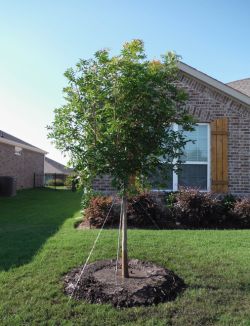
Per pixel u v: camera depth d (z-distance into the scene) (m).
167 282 5.59
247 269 6.38
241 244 7.96
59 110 5.84
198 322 4.62
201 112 12.30
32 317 4.73
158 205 10.77
